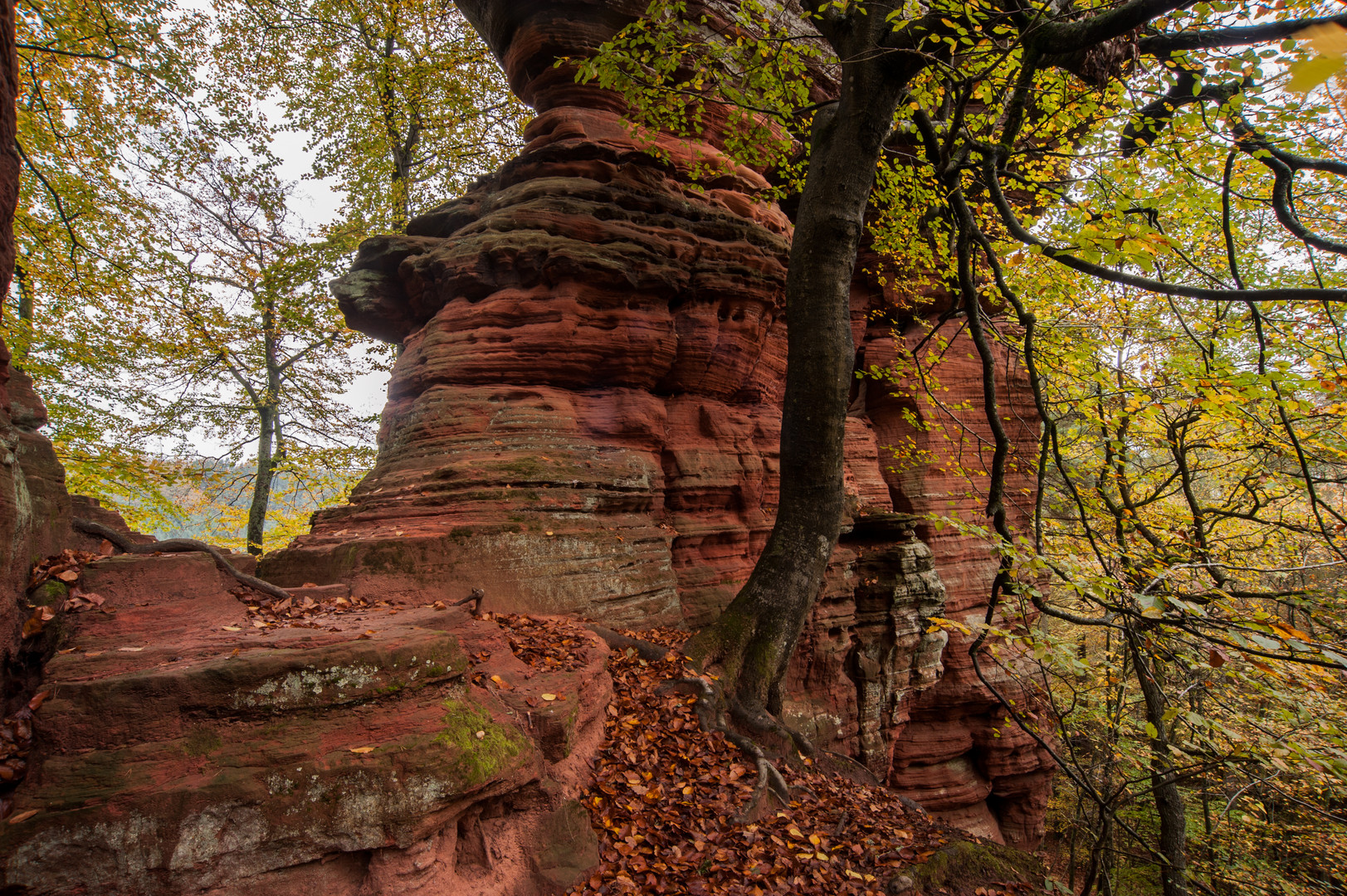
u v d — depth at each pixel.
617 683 6.71
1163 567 7.40
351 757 3.78
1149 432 11.23
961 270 6.65
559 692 5.22
